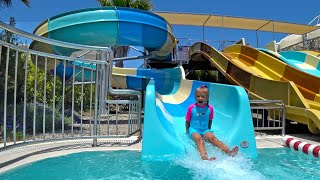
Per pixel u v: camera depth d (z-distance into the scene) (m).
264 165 1.88
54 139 2.18
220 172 1.67
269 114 3.58
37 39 2.02
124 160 1.98
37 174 1.65
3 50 3.42
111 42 3.96
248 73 4.36
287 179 1.60
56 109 4.16
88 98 5.07
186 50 7.38
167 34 4.25
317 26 8.32
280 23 8.04
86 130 3.39
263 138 2.90
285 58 5.29
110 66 2.53
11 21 4.01
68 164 1.87
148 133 2.04
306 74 3.80
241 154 2.04
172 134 2.23
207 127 2.20
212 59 5.93
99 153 2.17
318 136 3.11
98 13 3.80
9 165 1.81
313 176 1.66
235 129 2.18
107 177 1.61
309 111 2.96
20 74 3.76
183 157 1.95
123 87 5.10
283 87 3.47
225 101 2.62
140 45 4.15
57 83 4.62
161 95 4.12
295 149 2.35
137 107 2.83
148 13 4.01
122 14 3.84
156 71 5.27
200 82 3.72
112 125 3.94
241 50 5.58
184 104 3.59
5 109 1.78
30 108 3.71
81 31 3.79
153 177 1.62
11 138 2.68
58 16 3.83
